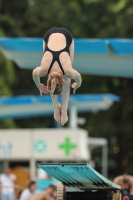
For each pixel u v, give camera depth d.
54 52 15.95
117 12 63.69
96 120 72.50
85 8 66.69
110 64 29.47
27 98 45.97
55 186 32.00
